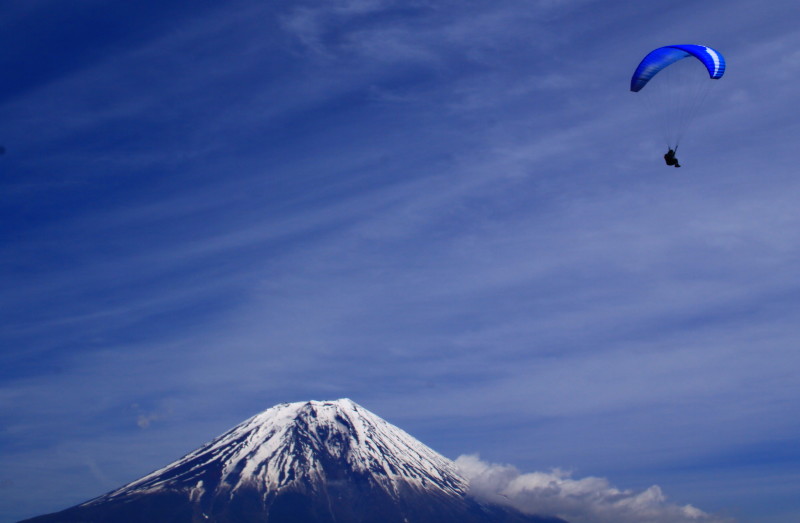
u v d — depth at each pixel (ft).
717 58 311.47
